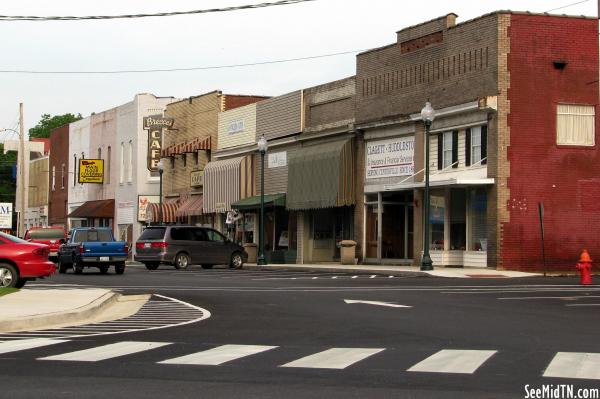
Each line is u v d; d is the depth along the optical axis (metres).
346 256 44.50
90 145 82.19
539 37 36.88
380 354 12.98
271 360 12.38
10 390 9.99
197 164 63.16
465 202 38.50
